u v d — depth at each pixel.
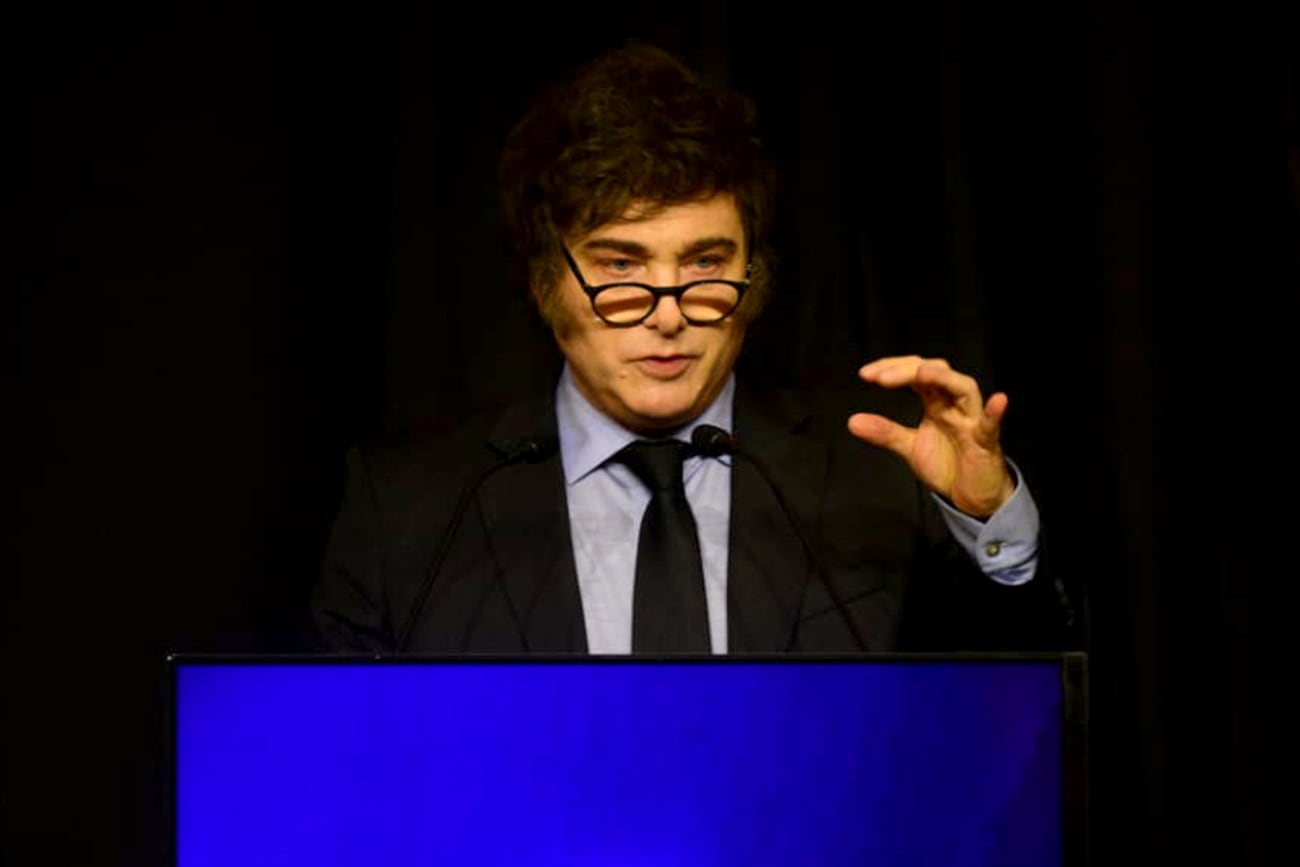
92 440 7.02
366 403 7.22
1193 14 7.08
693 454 5.48
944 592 5.69
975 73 7.25
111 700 7.00
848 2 7.27
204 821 3.73
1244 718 7.02
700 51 7.07
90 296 7.03
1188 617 7.04
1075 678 3.69
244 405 7.06
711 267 5.37
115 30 7.07
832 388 6.26
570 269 5.43
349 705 3.76
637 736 3.73
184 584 7.04
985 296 7.09
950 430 5.07
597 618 5.59
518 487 5.75
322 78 7.21
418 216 7.16
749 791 3.71
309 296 7.16
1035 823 3.68
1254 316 7.02
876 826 3.69
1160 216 7.07
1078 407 7.14
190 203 7.06
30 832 6.96
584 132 5.33
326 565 5.95
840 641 5.48
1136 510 6.96
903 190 7.21
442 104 7.21
